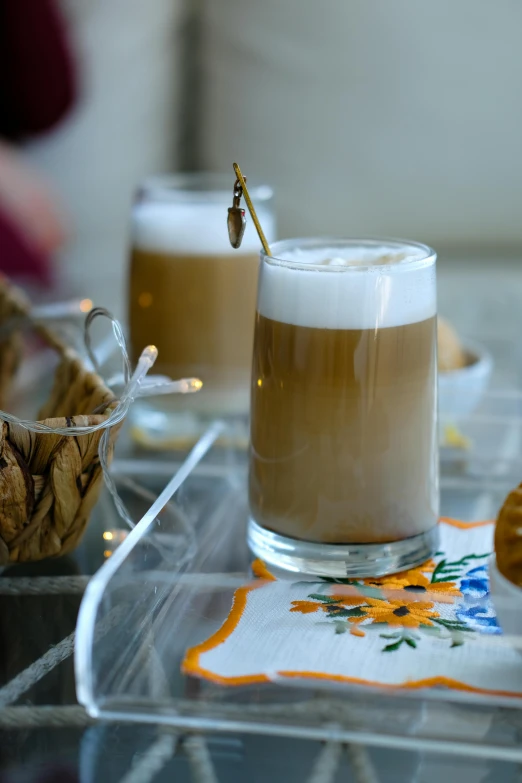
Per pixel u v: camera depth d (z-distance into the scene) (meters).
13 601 0.58
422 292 0.58
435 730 0.50
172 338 0.75
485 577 0.59
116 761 0.50
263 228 0.76
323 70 1.37
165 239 0.75
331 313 0.57
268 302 0.59
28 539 0.59
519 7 1.29
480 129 1.34
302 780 0.49
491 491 0.67
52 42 1.38
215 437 0.68
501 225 1.37
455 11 1.31
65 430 0.56
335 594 0.58
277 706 0.51
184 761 0.50
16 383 0.76
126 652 0.54
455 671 0.53
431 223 1.39
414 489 0.59
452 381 0.73
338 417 0.57
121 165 1.47
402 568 0.59
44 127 1.43
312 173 1.40
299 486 0.58
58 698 0.53
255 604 0.57
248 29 1.39
